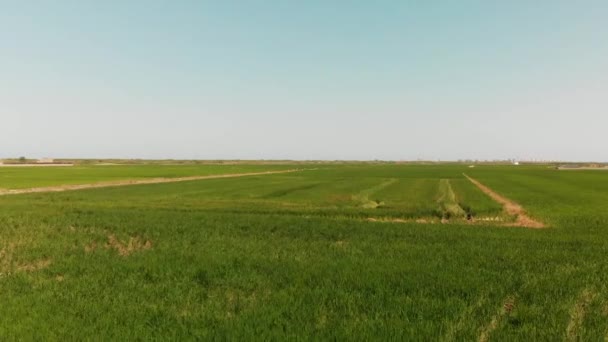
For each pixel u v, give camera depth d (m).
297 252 16.97
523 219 30.44
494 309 9.98
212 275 13.46
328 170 149.00
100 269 14.34
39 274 13.91
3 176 91.25
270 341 8.18
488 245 18.30
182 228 23.16
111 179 83.75
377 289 11.55
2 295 11.41
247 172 124.69
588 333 8.48
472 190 58.72
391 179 89.81
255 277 13.05
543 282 12.17
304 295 11.15
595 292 11.23
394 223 25.52
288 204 38.59
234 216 28.47
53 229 23.03
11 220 25.97
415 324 8.98
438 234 21.27
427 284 12.05
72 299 10.97
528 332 8.60
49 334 8.54
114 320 9.36
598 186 66.69
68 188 61.38
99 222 25.28
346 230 22.56
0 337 8.41
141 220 26.23
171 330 8.76
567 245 18.33
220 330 8.75
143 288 12.02
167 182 76.44
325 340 8.20
